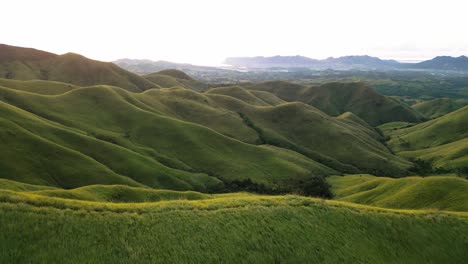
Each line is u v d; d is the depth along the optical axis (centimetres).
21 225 2352
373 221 3497
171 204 3125
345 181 14675
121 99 18388
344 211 3547
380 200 8756
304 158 17575
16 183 6606
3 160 9594
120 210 2819
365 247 3105
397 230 3469
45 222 2439
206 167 14450
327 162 18688
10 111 12512
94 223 2559
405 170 18275
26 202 2595
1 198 2541
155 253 2445
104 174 10700
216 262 2509
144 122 16688
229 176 13862
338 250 2961
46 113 15400
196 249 2562
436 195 7400
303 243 2919
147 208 2941
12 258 2130
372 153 19925
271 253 2730
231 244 2697
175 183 12006
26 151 10312
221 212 3078
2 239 2219
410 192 7975
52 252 2247
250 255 2653
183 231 2708
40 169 9981
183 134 16175
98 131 15062
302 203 3562
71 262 2216
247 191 12794
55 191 5219
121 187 6397
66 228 2447
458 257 3366
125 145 14462
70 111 16362
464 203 6688
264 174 14238
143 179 11756
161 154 14762
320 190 12900
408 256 3198
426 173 17950
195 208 3084
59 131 12838
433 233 3572
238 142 16688
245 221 3002
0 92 15712
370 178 14475
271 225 3023
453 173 17138
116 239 2477
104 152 12619
